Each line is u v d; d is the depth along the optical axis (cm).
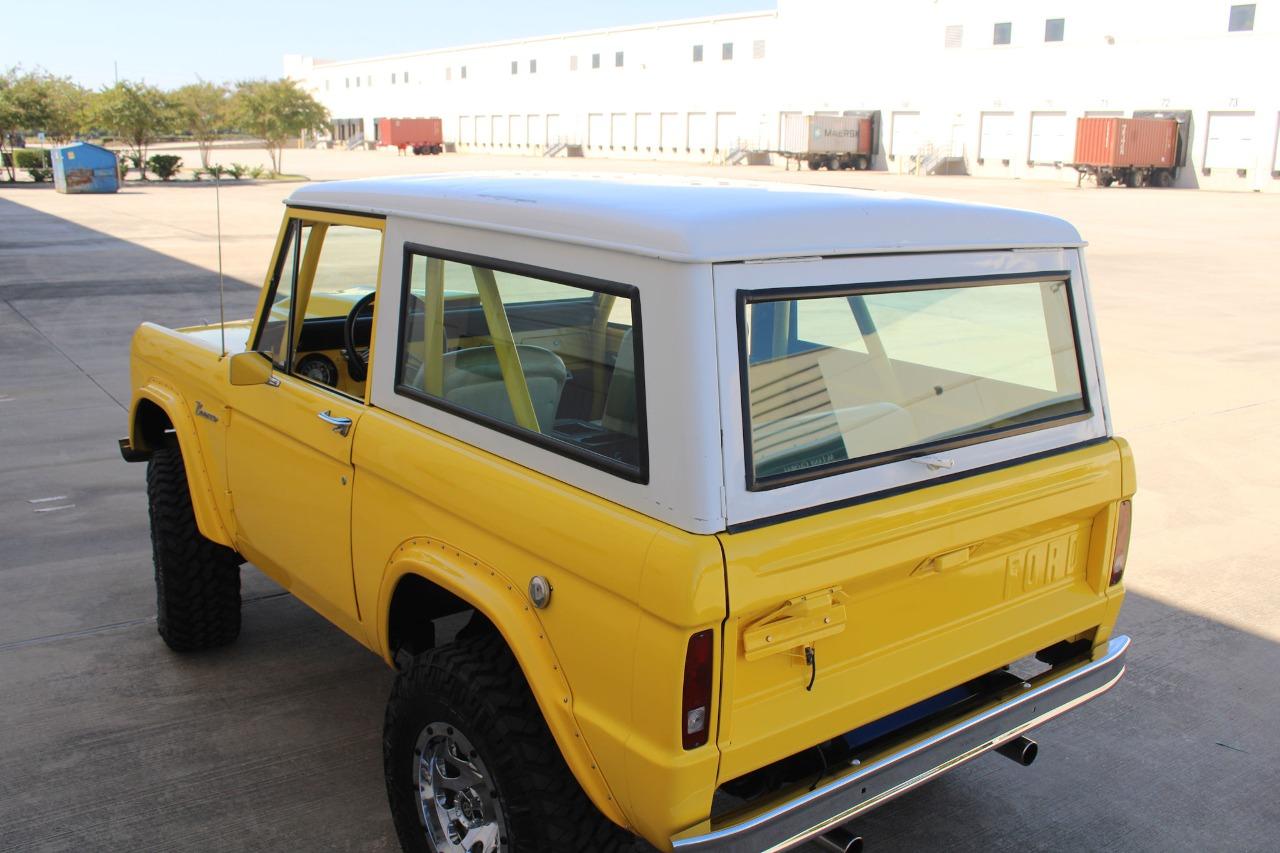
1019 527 267
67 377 951
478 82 8112
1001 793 353
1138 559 557
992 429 270
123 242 2123
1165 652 454
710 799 218
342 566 311
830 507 230
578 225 237
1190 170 4509
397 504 282
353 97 9838
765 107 6116
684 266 213
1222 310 1404
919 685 254
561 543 229
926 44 5350
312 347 353
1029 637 279
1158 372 1013
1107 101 4728
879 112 5612
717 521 211
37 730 371
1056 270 286
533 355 247
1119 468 294
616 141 7050
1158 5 4522
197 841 314
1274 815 343
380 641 302
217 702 394
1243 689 423
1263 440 784
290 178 4691
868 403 245
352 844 315
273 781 345
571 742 234
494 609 245
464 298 267
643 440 219
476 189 279
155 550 417
